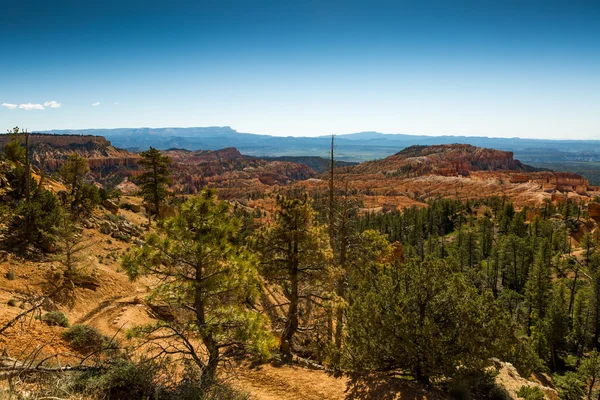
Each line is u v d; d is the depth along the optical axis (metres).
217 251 11.23
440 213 123.62
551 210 121.44
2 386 5.50
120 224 36.75
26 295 18.75
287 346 18.86
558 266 65.56
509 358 24.39
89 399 6.16
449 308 15.38
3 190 28.16
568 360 42.88
